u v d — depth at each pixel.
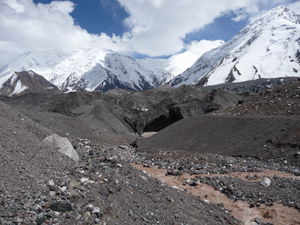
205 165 37.66
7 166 13.80
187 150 56.34
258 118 54.91
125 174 19.14
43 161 16.31
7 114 23.73
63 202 12.27
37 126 25.39
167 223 15.55
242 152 47.75
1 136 16.97
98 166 18.86
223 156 45.56
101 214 13.02
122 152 50.34
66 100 147.88
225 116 62.09
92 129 80.19
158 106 161.50
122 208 14.63
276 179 30.91
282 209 24.06
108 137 81.06
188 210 18.73
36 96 187.25
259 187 28.19
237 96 143.62
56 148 19.69
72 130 69.25
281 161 41.59
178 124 70.00
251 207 24.12
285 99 64.81
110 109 134.00
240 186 27.97
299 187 28.67
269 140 47.28
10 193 12.12
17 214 10.98
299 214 23.33
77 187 14.38
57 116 74.00
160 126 142.25
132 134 113.25
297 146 43.00
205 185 28.16
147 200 17.05
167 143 62.56
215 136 56.75
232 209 23.50
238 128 54.91
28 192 12.67
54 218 11.45
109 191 15.32
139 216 14.83
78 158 20.80
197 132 60.84
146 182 19.45
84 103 146.62
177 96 171.25
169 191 20.09
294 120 49.31
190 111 131.12
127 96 183.88
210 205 22.09
